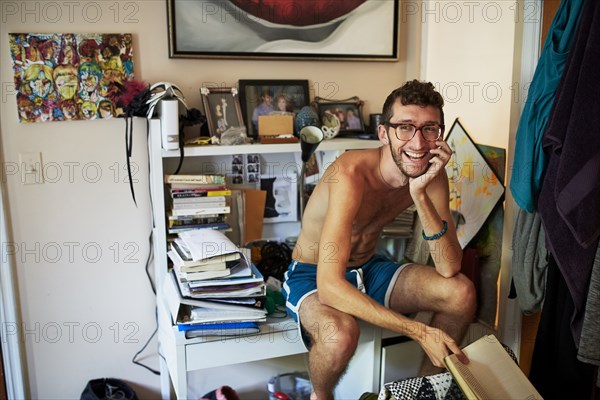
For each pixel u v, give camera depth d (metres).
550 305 1.86
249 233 2.34
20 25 2.01
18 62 2.00
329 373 1.76
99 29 2.09
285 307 2.04
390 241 2.52
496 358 1.53
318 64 2.38
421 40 2.51
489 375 1.50
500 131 2.15
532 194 1.82
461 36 2.32
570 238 1.69
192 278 1.82
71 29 2.06
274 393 2.32
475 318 2.31
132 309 2.30
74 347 2.26
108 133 2.15
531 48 2.00
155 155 2.02
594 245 1.65
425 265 2.20
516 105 2.05
